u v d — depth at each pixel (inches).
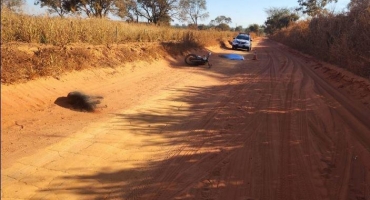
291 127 281.9
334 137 258.8
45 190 166.1
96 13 1203.2
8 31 395.2
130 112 303.6
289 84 490.0
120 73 464.4
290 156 220.8
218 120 298.0
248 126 282.7
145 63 567.2
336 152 229.0
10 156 197.2
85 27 536.1
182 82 475.8
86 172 187.3
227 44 1518.2
